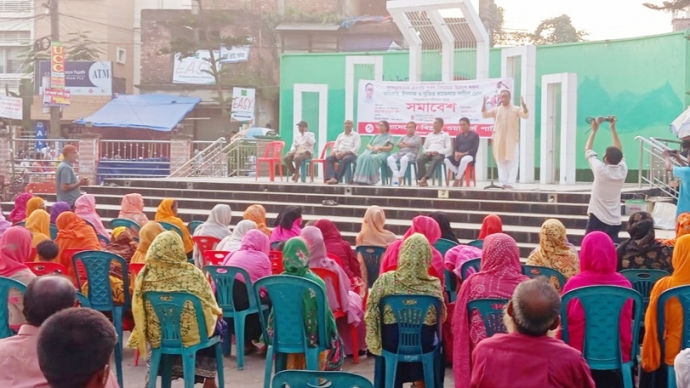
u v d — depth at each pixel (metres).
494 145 15.54
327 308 6.08
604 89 20.81
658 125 19.91
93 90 33.84
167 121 32.28
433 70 19.02
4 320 5.91
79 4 37.06
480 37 18.02
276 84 34.47
